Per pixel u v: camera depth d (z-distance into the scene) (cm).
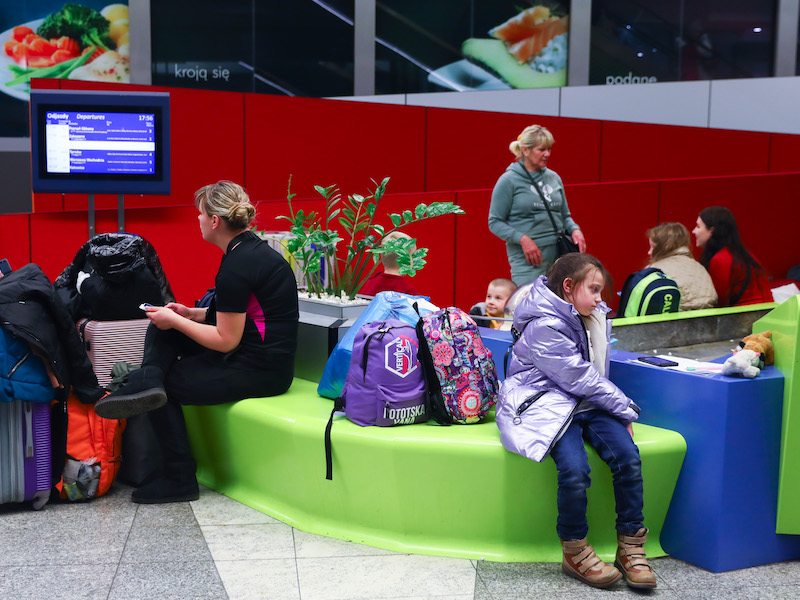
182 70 1237
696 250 695
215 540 290
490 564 273
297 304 337
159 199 541
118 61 1197
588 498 274
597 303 277
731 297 503
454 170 664
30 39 1151
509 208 524
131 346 349
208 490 342
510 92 753
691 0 1238
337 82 1277
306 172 597
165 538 291
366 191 626
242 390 326
